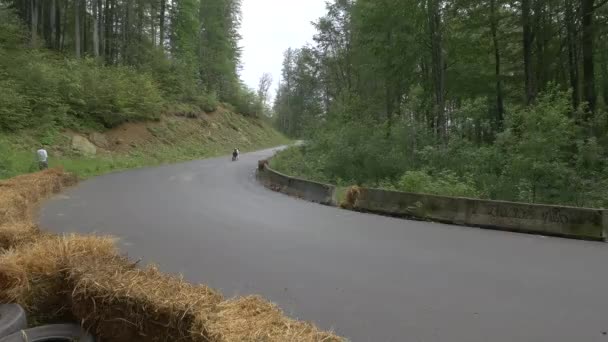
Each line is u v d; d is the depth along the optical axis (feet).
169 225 32.24
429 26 78.07
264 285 19.24
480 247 27.27
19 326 12.75
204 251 24.84
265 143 198.08
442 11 77.51
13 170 64.28
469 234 31.76
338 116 96.63
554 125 49.70
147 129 122.31
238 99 214.07
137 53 148.15
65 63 110.11
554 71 82.28
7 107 82.23
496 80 86.02
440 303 17.37
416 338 14.24
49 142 85.97
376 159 66.85
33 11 123.44
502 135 53.06
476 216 35.88
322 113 131.13
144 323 12.44
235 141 169.48
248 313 11.94
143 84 125.59
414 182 49.62
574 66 79.56
